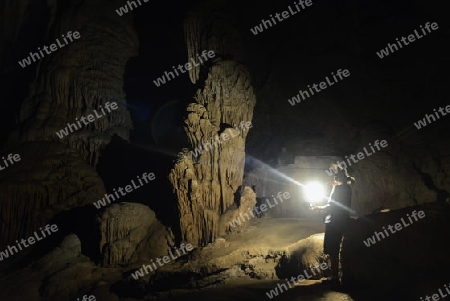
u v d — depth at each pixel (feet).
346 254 16.80
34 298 21.67
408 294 13.92
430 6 31.86
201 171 27.86
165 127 40.65
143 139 40.57
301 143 40.40
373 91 35.32
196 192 26.27
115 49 37.17
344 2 35.09
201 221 26.84
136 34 40.42
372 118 36.06
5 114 35.81
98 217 25.75
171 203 27.55
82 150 33.06
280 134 40.34
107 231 25.40
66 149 31.71
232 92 30.35
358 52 35.17
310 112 38.40
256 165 40.06
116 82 36.42
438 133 32.07
